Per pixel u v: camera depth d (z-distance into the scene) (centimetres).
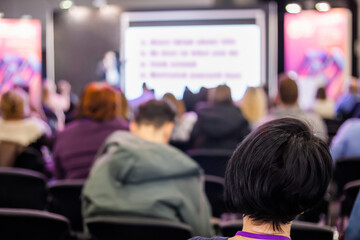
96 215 231
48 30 1216
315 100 883
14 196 295
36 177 296
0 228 209
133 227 211
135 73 1167
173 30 1157
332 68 1113
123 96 493
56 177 368
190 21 1152
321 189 100
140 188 232
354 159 385
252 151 103
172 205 232
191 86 1153
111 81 1159
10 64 1202
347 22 1105
